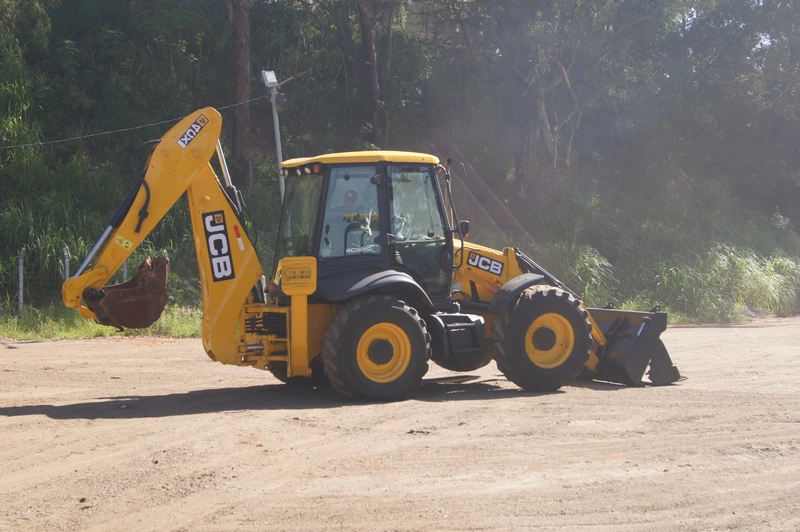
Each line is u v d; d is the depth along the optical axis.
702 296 22.69
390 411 7.72
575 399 8.50
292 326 8.13
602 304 21.95
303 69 26.67
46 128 21.80
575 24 23.92
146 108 23.97
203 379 10.16
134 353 12.62
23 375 10.20
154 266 8.29
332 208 8.55
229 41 25.97
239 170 22.25
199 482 5.43
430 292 8.93
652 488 5.40
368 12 25.58
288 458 6.02
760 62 30.58
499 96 27.17
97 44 24.38
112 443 6.43
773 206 34.28
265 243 19.98
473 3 27.70
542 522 4.75
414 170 8.89
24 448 6.27
